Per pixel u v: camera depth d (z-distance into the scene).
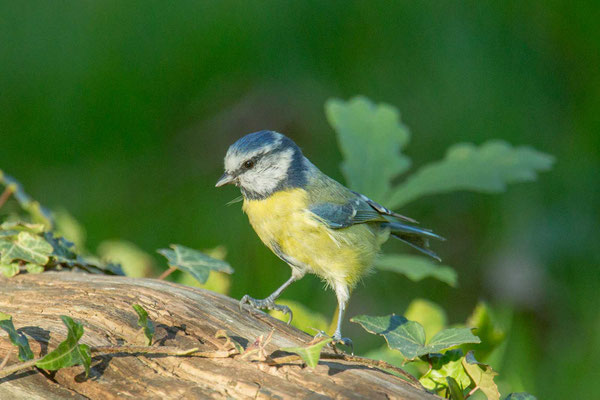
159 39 11.78
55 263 5.91
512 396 4.36
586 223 10.29
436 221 10.81
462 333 4.54
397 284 10.08
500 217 10.59
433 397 4.06
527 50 11.11
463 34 11.17
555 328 9.19
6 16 11.77
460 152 7.42
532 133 10.70
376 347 9.04
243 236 9.89
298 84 11.56
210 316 4.85
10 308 4.88
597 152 10.61
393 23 11.50
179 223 10.30
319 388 3.99
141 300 4.88
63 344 3.93
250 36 11.72
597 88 10.76
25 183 10.64
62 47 11.66
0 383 4.04
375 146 7.59
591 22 10.91
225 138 11.34
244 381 4.03
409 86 11.22
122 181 10.86
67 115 11.34
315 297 9.24
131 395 4.03
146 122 11.52
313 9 11.70
